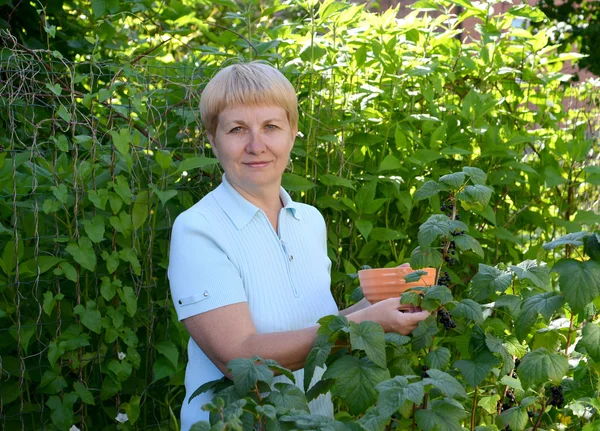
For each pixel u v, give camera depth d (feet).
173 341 9.37
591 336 5.65
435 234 5.62
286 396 5.15
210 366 6.13
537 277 6.17
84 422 9.09
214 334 5.70
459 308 5.71
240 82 5.97
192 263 5.81
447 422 5.13
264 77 6.01
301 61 10.44
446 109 11.23
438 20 11.56
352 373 5.22
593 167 11.18
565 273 5.48
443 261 6.00
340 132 10.41
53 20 13.56
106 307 8.77
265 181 6.13
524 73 11.73
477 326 5.99
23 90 9.20
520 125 11.97
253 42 10.38
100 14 11.48
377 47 10.32
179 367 9.14
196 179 9.76
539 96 11.94
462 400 7.35
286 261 6.20
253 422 4.97
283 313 6.06
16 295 8.68
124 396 9.50
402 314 5.55
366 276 6.01
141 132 9.59
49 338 9.21
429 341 5.53
